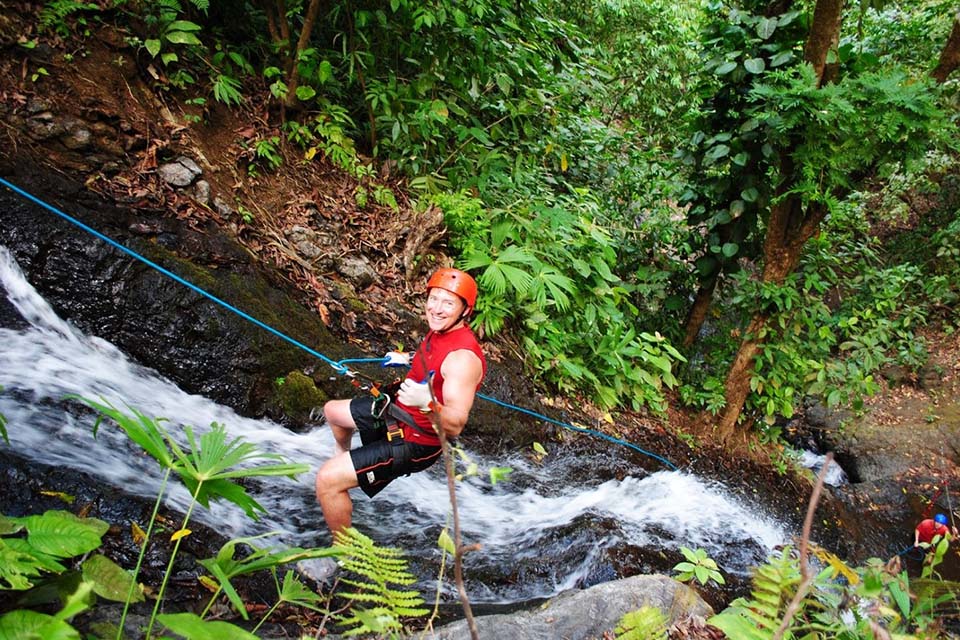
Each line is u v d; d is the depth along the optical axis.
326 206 5.14
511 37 6.44
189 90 4.82
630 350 5.84
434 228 5.32
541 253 5.62
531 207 5.97
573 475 4.96
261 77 5.46
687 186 6.46
